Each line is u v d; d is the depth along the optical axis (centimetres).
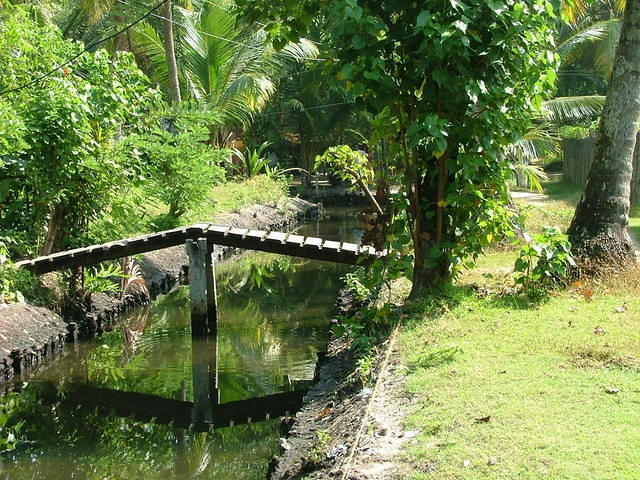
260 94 2514
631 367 597
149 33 2361
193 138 1680
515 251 1163
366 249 1093
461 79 748
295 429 670
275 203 2745
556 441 480
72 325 1174
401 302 916
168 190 1667
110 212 1306
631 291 824
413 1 741
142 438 830
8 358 991
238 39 2462
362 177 1023
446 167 813
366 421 568
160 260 1650
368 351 766
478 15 726
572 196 2080
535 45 780
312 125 3466
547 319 748
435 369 638
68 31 2670
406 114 812
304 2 797
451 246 824
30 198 1216
